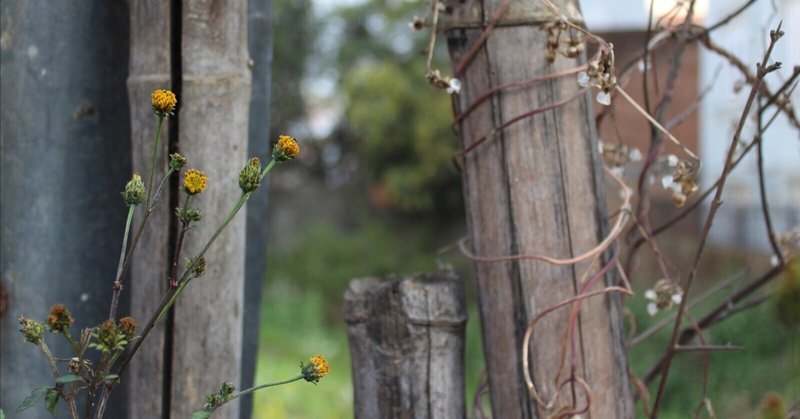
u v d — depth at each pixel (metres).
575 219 0.96
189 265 0.84
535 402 0.97
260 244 1.11
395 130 6.73
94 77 1.03
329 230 6.96
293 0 7.19
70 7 1.02
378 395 0.99
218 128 0.97
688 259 4.65
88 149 1.03
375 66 6.85
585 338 0.96
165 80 0.97
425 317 0.98
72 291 1.03
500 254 0.97
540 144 0.96
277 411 2.32
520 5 0.97
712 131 5.23
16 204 1.03
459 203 6.90
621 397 0.98
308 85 7.55
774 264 1.07
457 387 0.99
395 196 6.77
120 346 0.82
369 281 1.01
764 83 1.08
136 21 0.98
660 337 2.88
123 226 1.05
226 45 0.97
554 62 0.97
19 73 1.03
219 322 0.98
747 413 2.34
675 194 1.00
